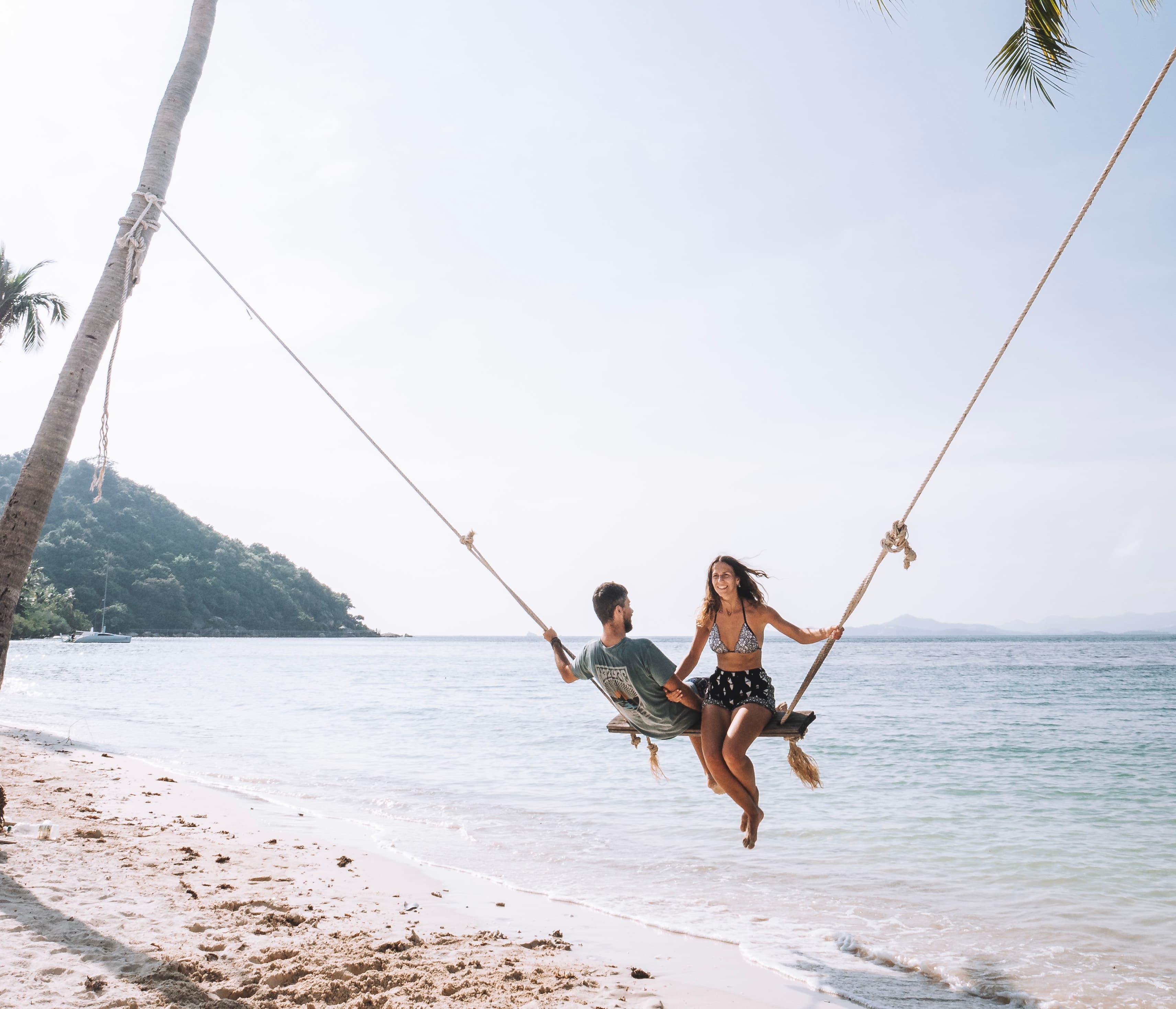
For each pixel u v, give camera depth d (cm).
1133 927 593
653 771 538
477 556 572
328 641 16875
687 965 491
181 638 13338
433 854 758
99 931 440
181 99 702
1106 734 1814
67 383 614
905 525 466
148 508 15050
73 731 1609
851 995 459
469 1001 393
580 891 659
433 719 2148
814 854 796
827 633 484
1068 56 665
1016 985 484
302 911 522
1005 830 905
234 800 930
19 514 587
